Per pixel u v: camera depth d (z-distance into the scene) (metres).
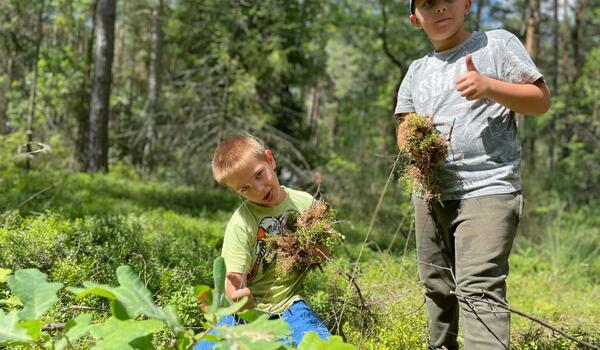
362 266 5.59
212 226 8.22
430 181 3.07
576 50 25.52
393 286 4.46
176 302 3.47
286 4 15.44
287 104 16.50
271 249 2.94
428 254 3.27
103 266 4.28
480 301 2.62
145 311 1.68
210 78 14.69
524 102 2.86
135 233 5.68
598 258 8.96
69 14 20.80
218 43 15.23
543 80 2.96
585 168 20.52
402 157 3.19
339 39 29.59
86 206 8.27
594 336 3.81
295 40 15.73
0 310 2.08
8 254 4.25
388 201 11.05
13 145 13.36
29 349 2.24
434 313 3.34
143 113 17.78
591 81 21.77
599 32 33.06
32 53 18.39
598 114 23.67
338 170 14.47
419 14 3.13
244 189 2.92
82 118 20.27
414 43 19.95
